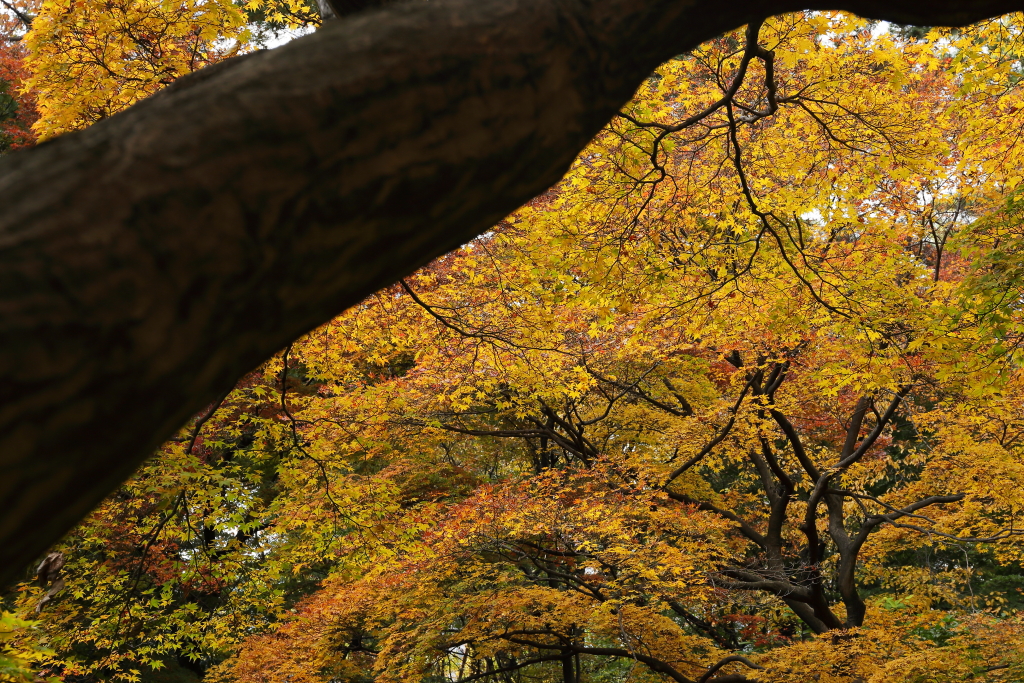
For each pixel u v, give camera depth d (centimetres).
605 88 113
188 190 75
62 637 782
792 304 687
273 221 79
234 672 853
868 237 646
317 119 84
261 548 859
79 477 68
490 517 827
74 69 469
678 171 600
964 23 141
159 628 838
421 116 91
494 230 616
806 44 488
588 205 568
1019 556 1003
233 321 78
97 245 69
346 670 981
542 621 846
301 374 1328
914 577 1120
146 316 70
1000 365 626
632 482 904
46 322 65
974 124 623
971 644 796
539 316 679
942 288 742
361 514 771
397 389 959
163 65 479
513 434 1153
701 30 123
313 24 526
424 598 886
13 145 1181
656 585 826
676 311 691
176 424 77
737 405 975
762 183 612
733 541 1093
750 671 839
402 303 703
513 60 100
